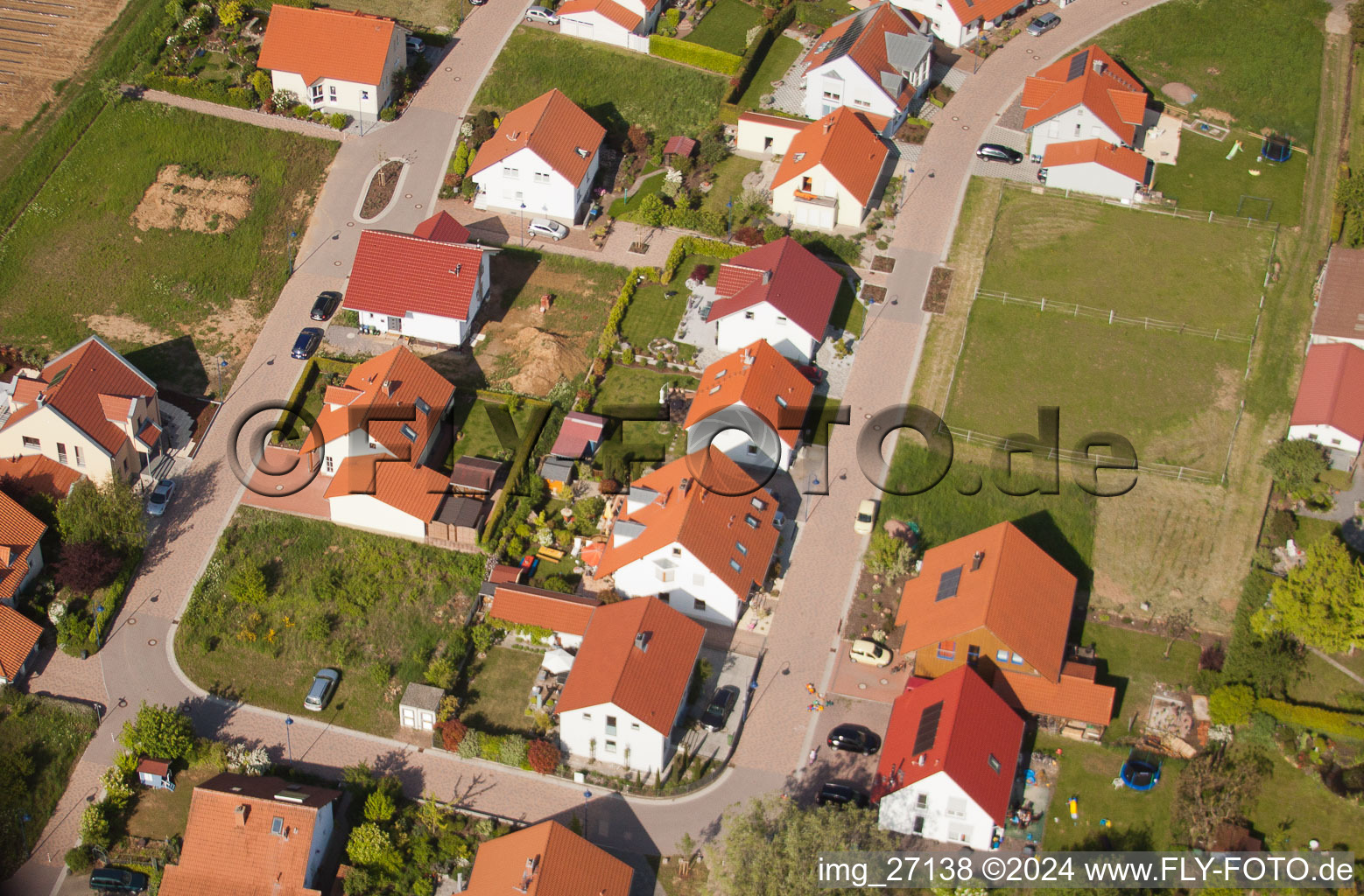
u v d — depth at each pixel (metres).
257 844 76.75
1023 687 82.56
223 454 99.38
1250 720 83.12
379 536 93.81
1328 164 119.19
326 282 111.62
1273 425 100.19
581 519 93.12
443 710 84.00
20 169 119.75
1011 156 119.25
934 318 107.19
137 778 82.75
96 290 111.88
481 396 102.06
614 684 79.06
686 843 78.00
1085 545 93.19
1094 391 102.25
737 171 120.19
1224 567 91.94
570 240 114.81
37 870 79.94
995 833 77.69
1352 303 104.44
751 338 103.50
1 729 85.25
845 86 120.50
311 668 87.81
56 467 96.25
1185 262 111.00
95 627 89.25
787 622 88.75
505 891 73.06
